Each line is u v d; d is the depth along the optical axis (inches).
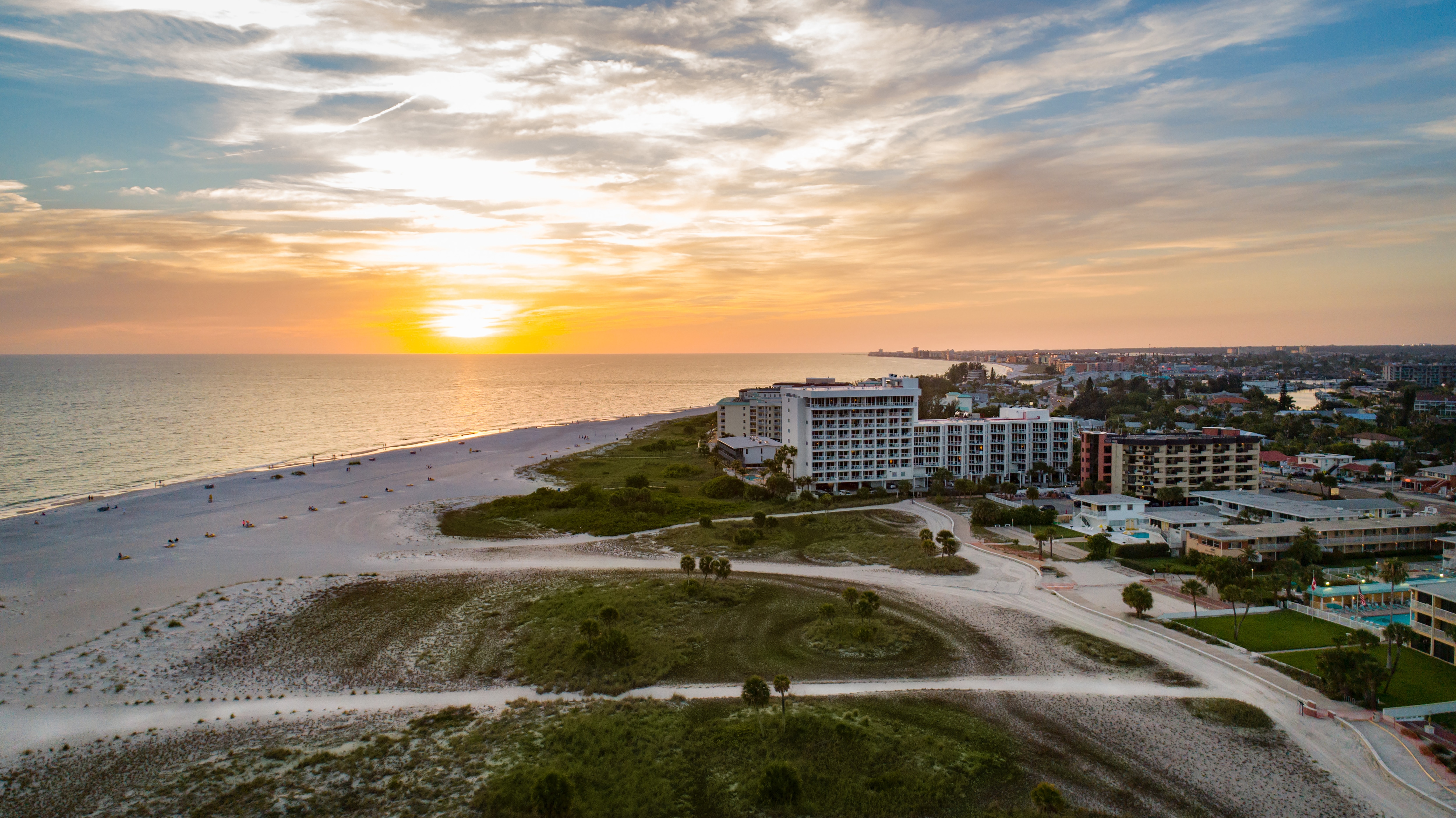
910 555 4958.2
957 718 2753.4
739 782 2349.9
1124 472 6845.5
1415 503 6417.3
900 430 7500.0
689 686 3043.8
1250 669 3095.5
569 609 3905.0
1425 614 3284.9
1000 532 5723.4
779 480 7017.7
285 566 4854.8
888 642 3464.6
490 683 3075.8
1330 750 2496.3
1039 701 2881.4
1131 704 2851.9
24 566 4840.1
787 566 4808.1
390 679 3115.2
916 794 2268.7
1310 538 4650.6
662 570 4734.3
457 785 2306.8
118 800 2252.7
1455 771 2329.0
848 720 2721.5
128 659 3331.7
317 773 2386.8
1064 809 2176.4
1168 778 2353.6
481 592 4247.0
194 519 6230.3
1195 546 4830.2
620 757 2455.7
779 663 3265.3
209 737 2647.6
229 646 3472.0
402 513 6486.2
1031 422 7736.2
